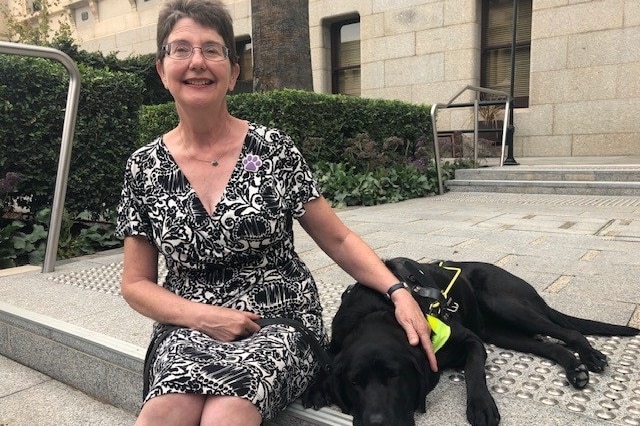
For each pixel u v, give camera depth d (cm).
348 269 209
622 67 1016
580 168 763
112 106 566
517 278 246
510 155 933
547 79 1098
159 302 185
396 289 198
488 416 168
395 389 166
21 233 492
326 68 1427
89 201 559
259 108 743
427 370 181
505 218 575
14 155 502
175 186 188
